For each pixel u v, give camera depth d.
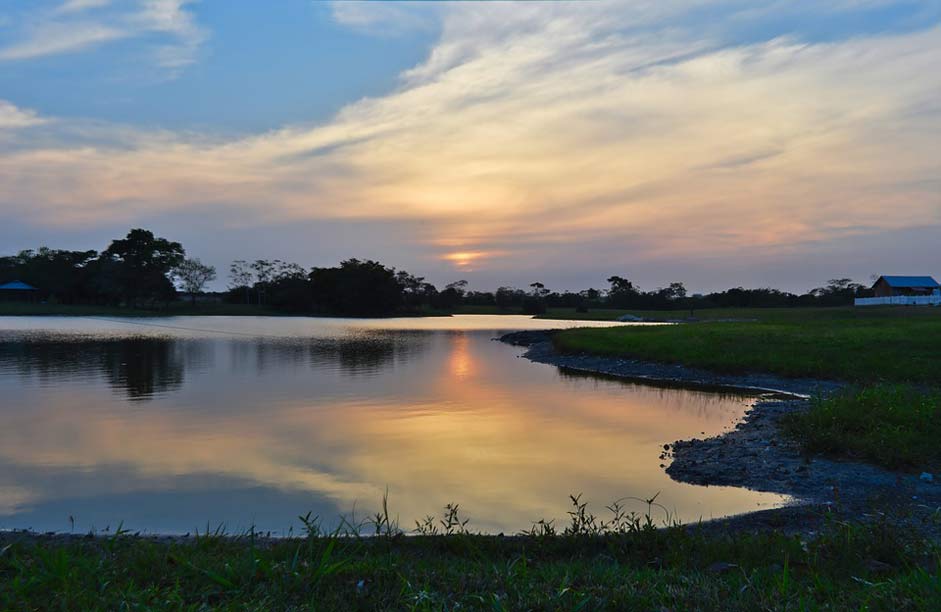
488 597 4.78
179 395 20.77
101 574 5.22
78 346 41.78
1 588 4.80
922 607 4.42
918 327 37.22
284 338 53.25
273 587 4.91
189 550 6.07
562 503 9.52
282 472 11.26
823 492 9.88
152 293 122.00
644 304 150.62
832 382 22.88
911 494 9.57
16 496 9.75
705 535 7.41
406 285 157.50
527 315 139.50
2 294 127.69
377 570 5.36
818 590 4.94
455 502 9.55
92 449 12.93
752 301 134.50
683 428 15.65
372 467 11.64
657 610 4.56
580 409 18.58
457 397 20.83
